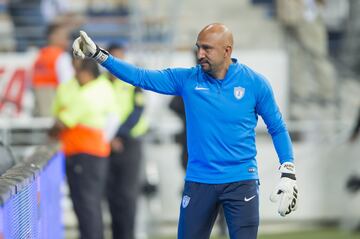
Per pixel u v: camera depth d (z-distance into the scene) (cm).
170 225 3797
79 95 2853
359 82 4378
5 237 1340
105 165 2922
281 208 1927
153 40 4384
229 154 1950
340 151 3875
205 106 1939
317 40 4284
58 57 3628
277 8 4544
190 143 1977
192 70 1967
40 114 3669
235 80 1938
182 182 3806
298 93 4216
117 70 1928
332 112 4219
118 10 4634
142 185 3691
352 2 4541
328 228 3862
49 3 4412
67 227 3712
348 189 3838
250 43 4581
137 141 3147
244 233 1959
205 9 4728
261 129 4016
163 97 3975
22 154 3606
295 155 3894
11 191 1434
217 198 1970
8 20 4488
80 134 2864
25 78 3891
